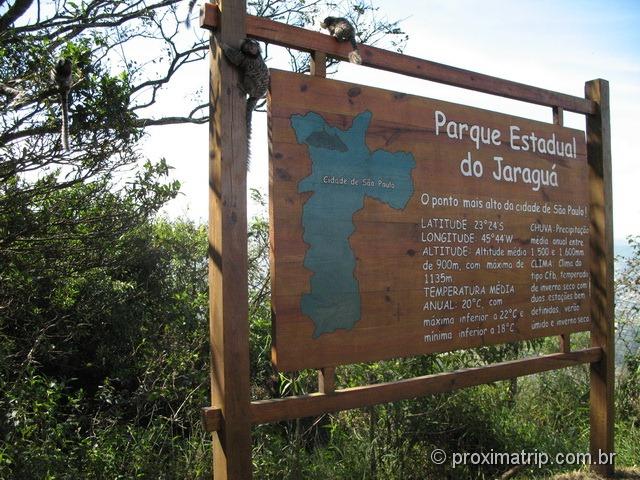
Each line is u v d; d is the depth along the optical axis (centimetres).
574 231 505
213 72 313
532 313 464
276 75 330
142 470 475
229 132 307
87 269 595
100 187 559
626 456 569
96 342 695
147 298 727
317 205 342
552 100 489
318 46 351
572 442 628
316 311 338
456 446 602
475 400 620
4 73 473
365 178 365
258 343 667
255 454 522
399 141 385
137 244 673
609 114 529
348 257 353
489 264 435
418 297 389
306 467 532
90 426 546
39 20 640
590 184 528
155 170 590
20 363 545
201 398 564
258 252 706
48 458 418
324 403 339
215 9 313
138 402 554
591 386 523
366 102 369
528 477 539
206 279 793
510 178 454
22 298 580
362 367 569
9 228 500
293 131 335
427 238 396
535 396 731
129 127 509
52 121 459
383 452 561
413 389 382
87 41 582
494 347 658
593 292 521
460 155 421
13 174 462
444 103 414
